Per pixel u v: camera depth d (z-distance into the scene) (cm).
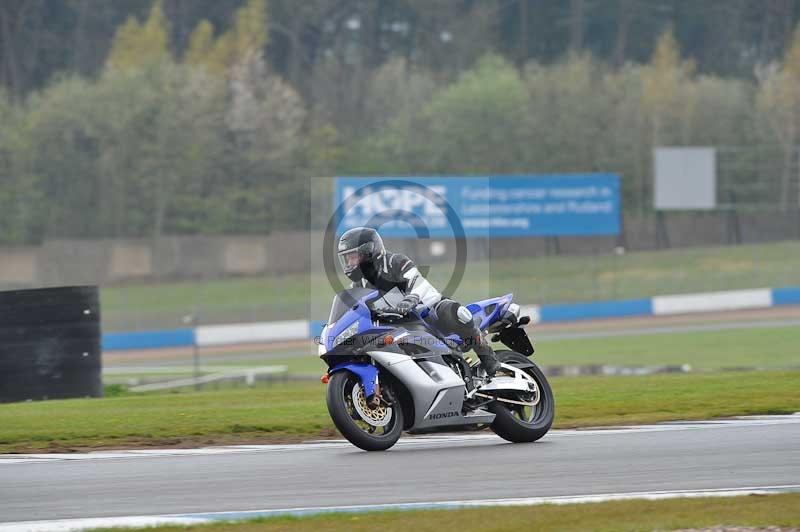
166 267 16788
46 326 4569
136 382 8050
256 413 3462
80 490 2206
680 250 16825
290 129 19525
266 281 16175
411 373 2630
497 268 15412
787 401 3459
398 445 2820
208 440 3019
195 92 19525
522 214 14575
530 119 19812
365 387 2592
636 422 3158
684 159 16812
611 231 14825
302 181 19125
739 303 13262
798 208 17925
